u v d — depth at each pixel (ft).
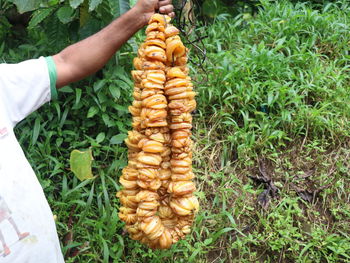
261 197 4.83
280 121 5.29
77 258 4.30
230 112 5.39
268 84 5.40
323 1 7.41
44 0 4.50
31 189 2.83
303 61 5.82
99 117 4.97
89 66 3.24
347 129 5.31
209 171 5.00
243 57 5.72
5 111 2.92
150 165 3.05
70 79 3.22
